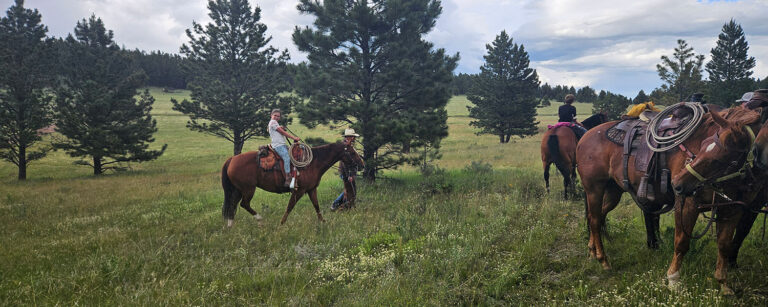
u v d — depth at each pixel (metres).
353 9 11.47
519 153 23.69
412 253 5.39
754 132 3.44
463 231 6.26
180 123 61.81
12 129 21.77
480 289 4.36
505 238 5.88
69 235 7.45
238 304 4.31
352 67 11.55
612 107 47.50
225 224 7.65
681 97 25.36
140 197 12.14
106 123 24.03
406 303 4.00
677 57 24.80
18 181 21.44
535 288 4.30
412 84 11.54
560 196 8.48
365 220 7.56
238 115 24.03
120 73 24.88
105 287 4.72
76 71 23.44
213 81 24.62
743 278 4.10
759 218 5.70
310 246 6.16
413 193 9.99
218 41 24.42
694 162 3.51
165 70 123.50
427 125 11.70
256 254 5.99
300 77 11.90
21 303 4.29
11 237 7.33
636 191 4.31
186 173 23.95
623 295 3.97
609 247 5.17
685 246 3.84
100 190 14.53
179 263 5.48
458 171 14.82
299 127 52.38
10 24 22.31
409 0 11.89
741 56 33.34
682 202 3.76
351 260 5.52
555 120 65.94
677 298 3.63
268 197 11.05
